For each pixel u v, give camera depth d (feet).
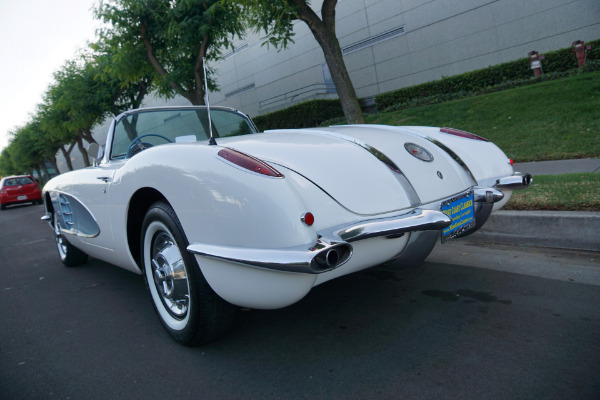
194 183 6.08
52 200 13.17
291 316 8.20
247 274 5.61
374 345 6.78
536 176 16.02
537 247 11.00
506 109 30.27
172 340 7.82
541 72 38.75
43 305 10.77
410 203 6.63
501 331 6.82
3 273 15.21
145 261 8.03
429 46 50.88
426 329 7.14
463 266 10.07
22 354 7.92
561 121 24.77
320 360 6.49
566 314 7.18
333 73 24.86
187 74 37.65
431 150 8.08
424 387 5.54
